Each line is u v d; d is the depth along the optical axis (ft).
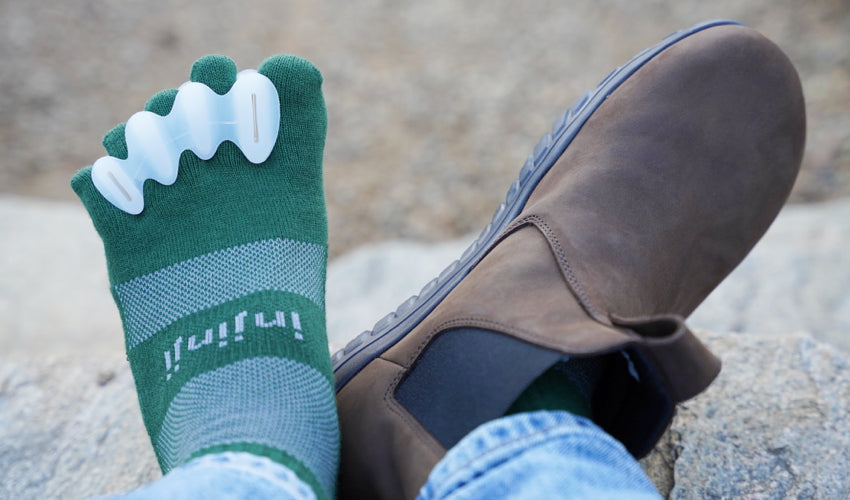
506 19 5.89
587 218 1.91
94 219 2.04
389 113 5.31
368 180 4.93
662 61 2.05
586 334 1.62
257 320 1.85
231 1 6.17
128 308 1.99
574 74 5.45
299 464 1.62
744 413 2.00
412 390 1.76
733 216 2.02
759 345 2.12
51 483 2.06
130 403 2.18
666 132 2.01
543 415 1.58
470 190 4.86
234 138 2.06
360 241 4.63
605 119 2.04
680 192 1.98
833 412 1.99
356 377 1.87
